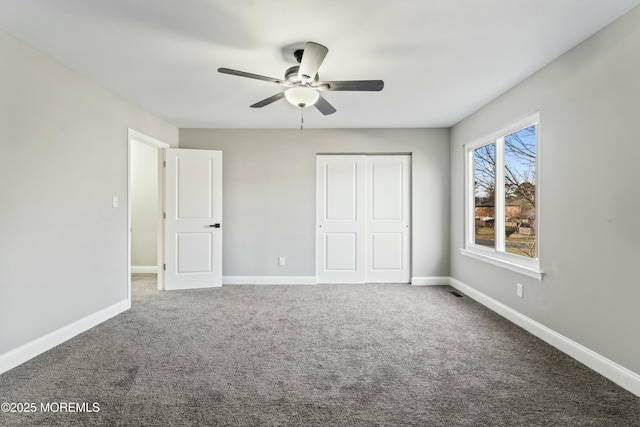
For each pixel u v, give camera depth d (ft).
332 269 15.30
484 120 11.62
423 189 14.90
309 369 7.01
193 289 13.98
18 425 5.15
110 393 6.05
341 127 14.90
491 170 11.73
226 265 15.10
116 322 9.88
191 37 7.07
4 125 6.91
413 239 14.92
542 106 8.55
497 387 6.31
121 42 7.30
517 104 9.64
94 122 9.60
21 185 7.31
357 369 7.02
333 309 11.22
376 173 15.23
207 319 10.16
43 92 7.84
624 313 6.29
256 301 12.16
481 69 8.64
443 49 7.59
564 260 7.82
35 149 7.66
